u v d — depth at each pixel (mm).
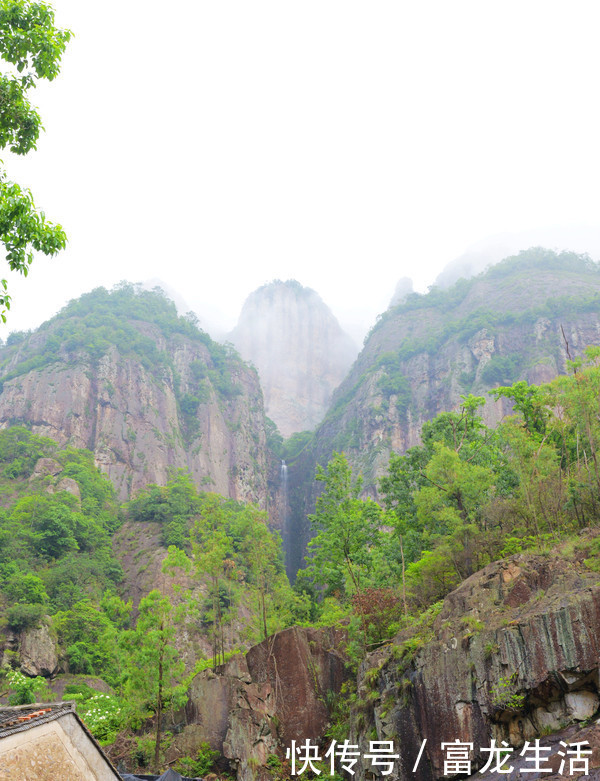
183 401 169250
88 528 97750
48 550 89688
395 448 154375
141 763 32719
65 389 143375
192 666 67812
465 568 35188
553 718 21484
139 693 33562
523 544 32969
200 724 32969
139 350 163875
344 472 44969
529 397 51531
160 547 98062
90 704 39344
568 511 35094
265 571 47406
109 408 146250
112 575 91750
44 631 68188
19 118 15938
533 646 22312
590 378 37375
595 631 21172
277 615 46656
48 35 15828
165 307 194000
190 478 144625
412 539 44375
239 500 160625
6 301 14633
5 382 147125
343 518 42312
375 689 28219
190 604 37281
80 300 184875
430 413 159125
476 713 23156
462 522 36688
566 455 44250
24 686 43375
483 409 140250
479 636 23984
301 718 32875
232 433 172750
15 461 113000
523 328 158125
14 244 14766
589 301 154000
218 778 30422
